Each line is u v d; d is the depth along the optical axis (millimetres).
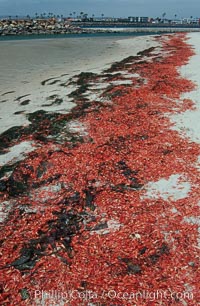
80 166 14469
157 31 173875
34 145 16766
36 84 31734
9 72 37750
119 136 17438
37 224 11305
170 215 11500
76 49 63438
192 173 14172
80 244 10312
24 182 13711
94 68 39188
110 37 109750
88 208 12000
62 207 12109
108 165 14602
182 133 18109
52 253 9984
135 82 28469
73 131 18156
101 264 9484
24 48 62031
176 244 10172
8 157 15789
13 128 19125
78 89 27297
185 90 25875
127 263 9484
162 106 22125
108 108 21625
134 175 14023
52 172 14102
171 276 9016
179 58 41375
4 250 10234
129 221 11250
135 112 20859
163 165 14750
